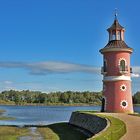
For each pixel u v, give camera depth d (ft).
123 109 196.34
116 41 205.16
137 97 594.65
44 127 202.69
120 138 95.09
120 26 207.92
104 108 201.16
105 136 88.48
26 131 180.86
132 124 126.11
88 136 154.30
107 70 201.67
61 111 517.96
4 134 167.73
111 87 199.52
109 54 201.57
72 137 153.69
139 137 96.84
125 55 200.95
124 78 198.59
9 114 397.19
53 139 149.28
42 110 550.36
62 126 203.31
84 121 175.73
